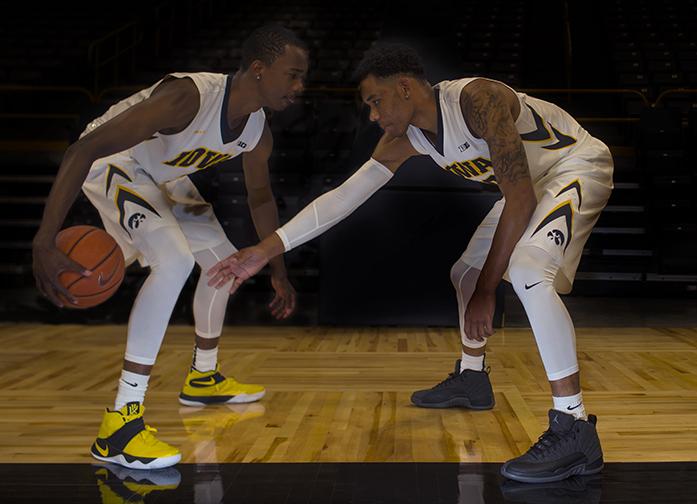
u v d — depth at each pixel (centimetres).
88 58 827
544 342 193
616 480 189
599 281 606
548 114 221
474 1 1060
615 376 313
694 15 1003
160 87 202
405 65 204
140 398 208
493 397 262
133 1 1034
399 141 226
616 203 636
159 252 213
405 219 439
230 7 1080
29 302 532
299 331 438
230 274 214
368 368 333
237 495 179
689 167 650
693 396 278
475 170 218
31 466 201
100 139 186
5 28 955
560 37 1004
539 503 173
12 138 751
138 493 181
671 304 556
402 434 231
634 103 777
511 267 196
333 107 661
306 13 1046
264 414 255
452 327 448
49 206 180
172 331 432
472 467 200
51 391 286
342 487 185
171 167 222
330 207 225
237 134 215
